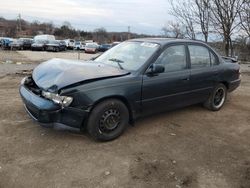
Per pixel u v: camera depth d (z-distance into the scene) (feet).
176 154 13.20
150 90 15.03
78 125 13.03
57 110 12.52
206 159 12.91
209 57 19.01
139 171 11.57
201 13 42.01
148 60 15.21
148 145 13.96
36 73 14.70
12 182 10.47
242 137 15.72
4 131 14.57
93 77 13.29
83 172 11.31
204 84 18.42
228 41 41.96
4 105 18.72
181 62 16.92
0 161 11.75
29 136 14.15
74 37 295.89
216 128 16.87
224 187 10.91
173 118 18.07
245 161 12.94
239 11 39.70
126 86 13.98
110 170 11.54
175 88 16.37
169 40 16.99
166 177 11.27
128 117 14.64
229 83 20.48
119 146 13.66
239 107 21.63
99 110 13.34
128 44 17.63
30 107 13.35
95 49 131.44
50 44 124.57
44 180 10.68
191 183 10.99
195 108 20.49
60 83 12.76
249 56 64.90
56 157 12.33
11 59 69.92
